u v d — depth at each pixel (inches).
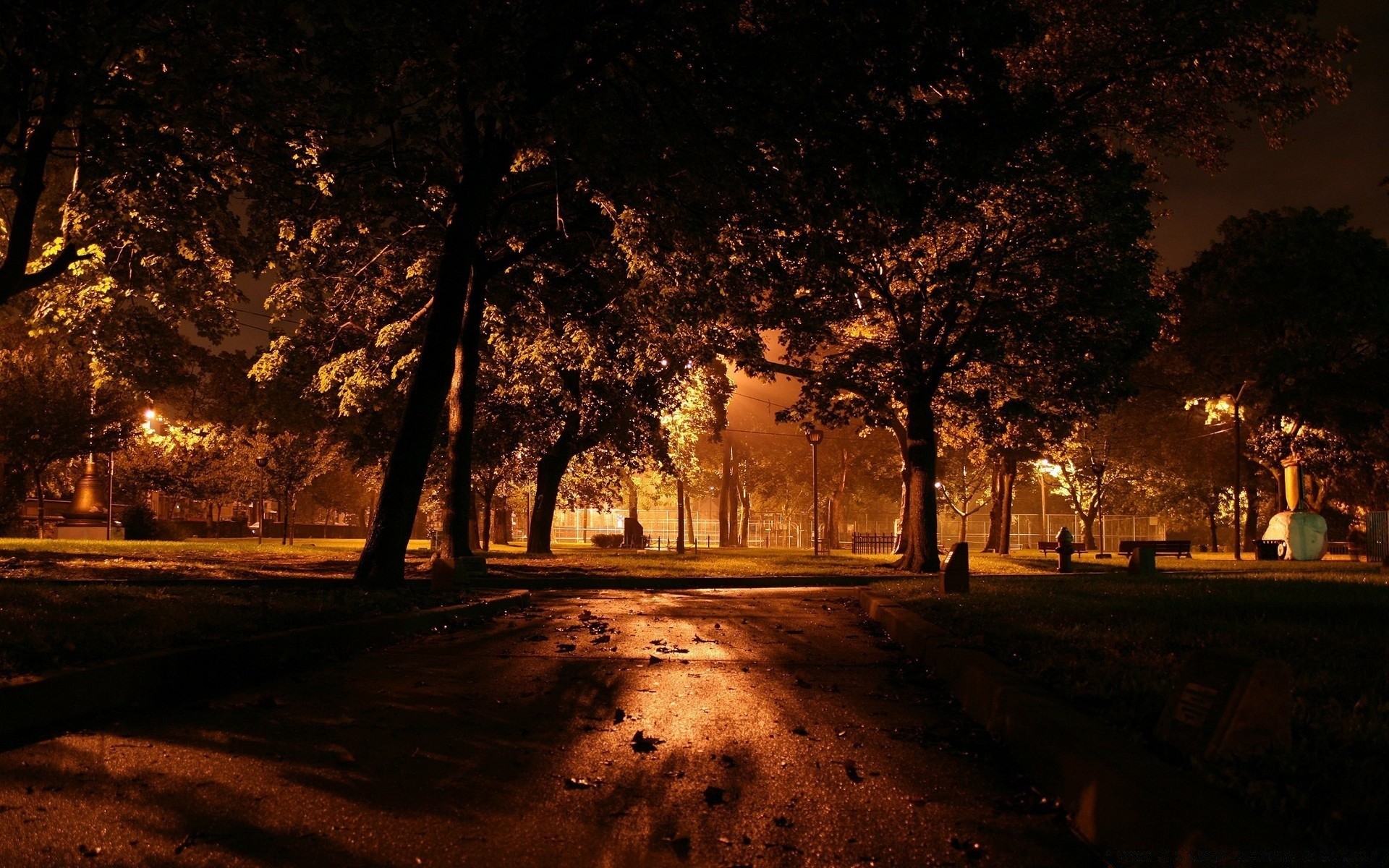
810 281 1052.5
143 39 581.9
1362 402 1849.2
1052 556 1818.4
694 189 754.8
